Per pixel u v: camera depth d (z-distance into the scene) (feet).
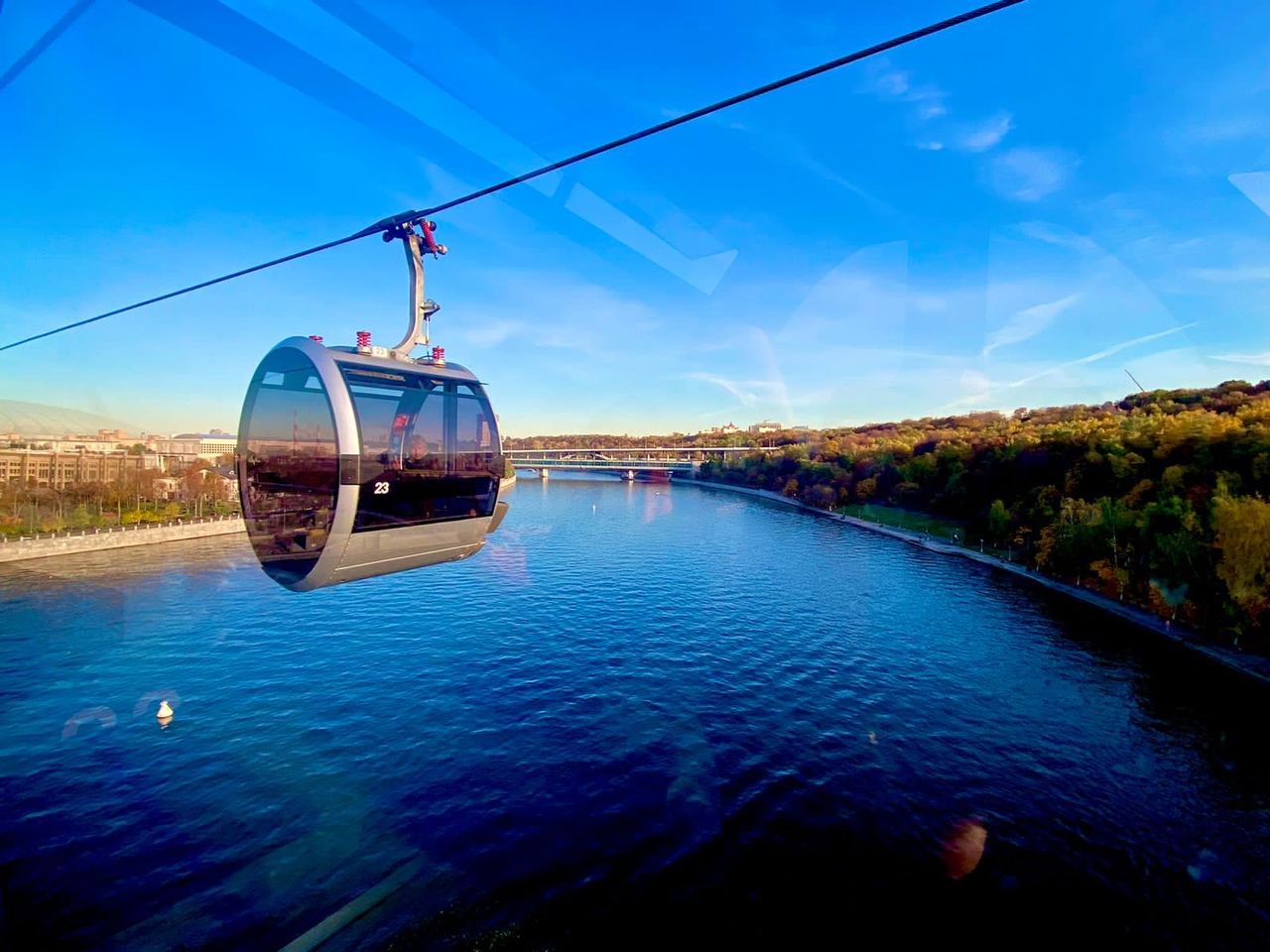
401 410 28.14
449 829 70.79
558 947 55.72
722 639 136.26
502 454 32.89
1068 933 58.39
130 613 91.35
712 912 59.98
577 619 146.82
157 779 77.71
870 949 56.59
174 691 97.25
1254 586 125.49
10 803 72.43
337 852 66.28
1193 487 141.69
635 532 230.68
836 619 152.97
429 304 30.63
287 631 126.72
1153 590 149.38
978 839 71.51
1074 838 72.08
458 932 57.11
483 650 125.59
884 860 67.72
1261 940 58.13
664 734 93.50
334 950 54.54
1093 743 95.09
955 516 204.95
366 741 88.94
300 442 26.76
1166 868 67.51
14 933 55.06
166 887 60.54
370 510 26.45
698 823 73.05
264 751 84.99
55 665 84.02
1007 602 168.45
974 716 103.50
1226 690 115.03
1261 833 73.61
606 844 68.90
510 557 199.62
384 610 149.18
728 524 236.84
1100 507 161.38
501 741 90.38
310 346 26.71
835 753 90.02
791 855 68.13
